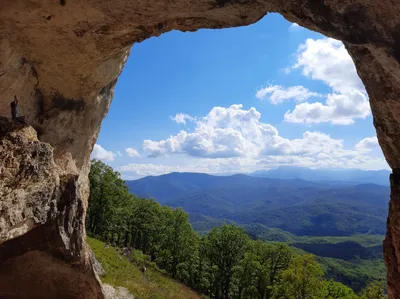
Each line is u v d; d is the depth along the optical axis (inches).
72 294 430.3
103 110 486.6
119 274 834.2
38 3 294.4
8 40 314.3
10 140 286.7
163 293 863.7
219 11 331.3
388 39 280.7
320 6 298.8
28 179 297.7
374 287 1162.6
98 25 330.0
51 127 402.3
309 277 1082.1
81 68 378.6
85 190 475.2
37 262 374.9
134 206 2186.3
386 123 366.0
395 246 351.3
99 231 1825.8
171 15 330.6
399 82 313.4
